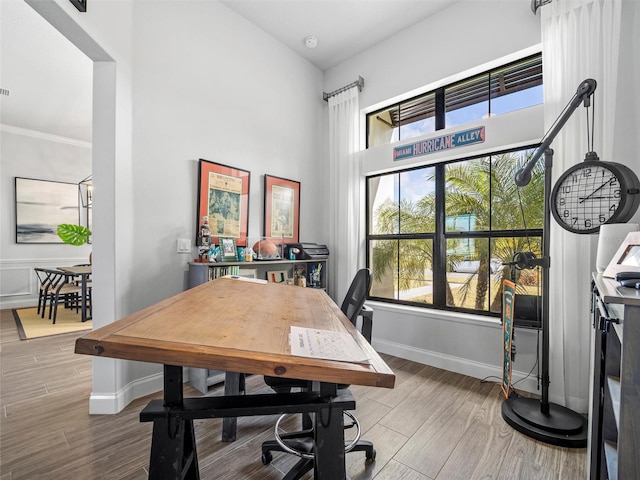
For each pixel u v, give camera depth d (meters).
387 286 3.35
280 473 1.48
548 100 2.18
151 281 2.33
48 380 2.43
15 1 2.40
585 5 2.02
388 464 1.53
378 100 3.30
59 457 1.55
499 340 2.48
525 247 2.50
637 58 1.93
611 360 1.08
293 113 3.50
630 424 0.71
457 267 2.86
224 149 2.84
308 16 2.96
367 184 3.54
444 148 2.82
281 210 3.34
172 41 2.47
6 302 4.84
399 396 2.24
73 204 5.51
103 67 2.04
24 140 5.04
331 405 0.78
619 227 1.42
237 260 2.77
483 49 2.58
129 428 1.81
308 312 1.13
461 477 1.44
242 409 0.79
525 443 1.70
